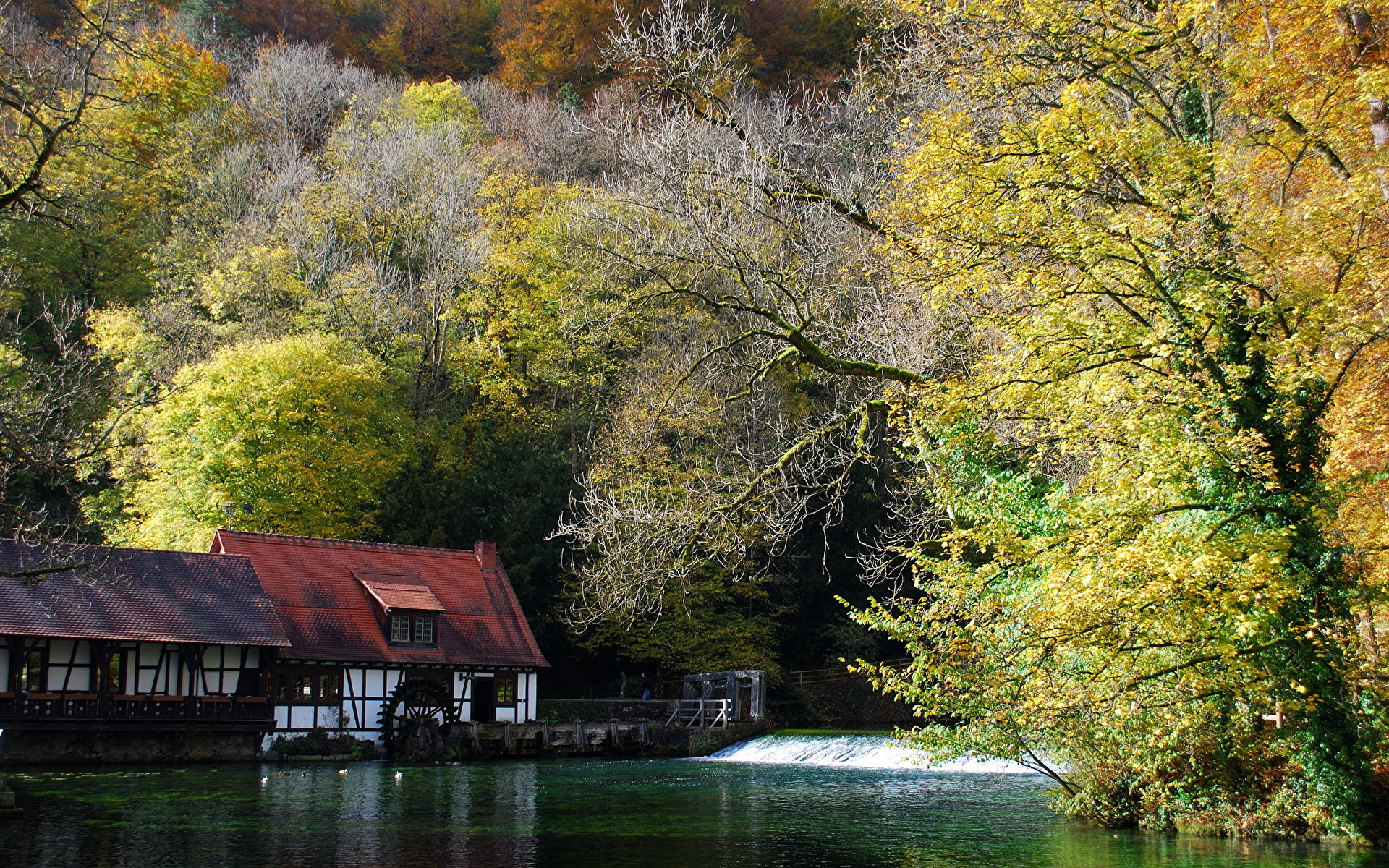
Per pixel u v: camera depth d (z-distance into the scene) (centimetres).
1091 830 1603
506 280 5384
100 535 4575
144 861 1359
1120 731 1419
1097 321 1439
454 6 7619
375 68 7400
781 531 1962
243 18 7206
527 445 4847
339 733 3644
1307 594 1321
